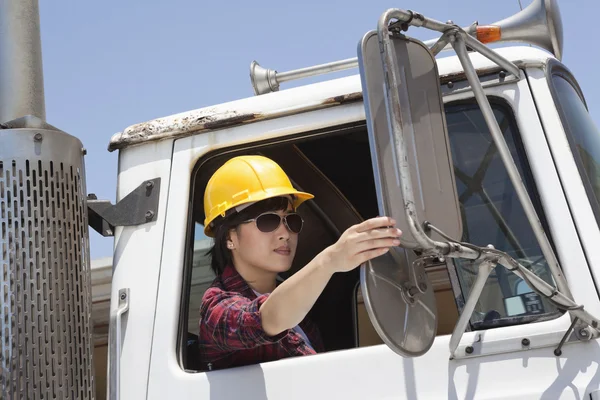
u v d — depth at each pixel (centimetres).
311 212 315
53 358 206
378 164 167
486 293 212
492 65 229
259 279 246
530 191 218
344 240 177
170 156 248
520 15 267
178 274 234
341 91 238
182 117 248
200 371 226
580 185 212
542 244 197
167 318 230
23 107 237
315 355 213
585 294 201
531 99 224
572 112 236
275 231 239
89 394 213
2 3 244
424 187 172
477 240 219
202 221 258
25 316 205
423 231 164
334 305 315
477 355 201
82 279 219
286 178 246
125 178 251
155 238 240
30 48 242
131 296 236
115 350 231
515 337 200
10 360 202
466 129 229
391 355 207
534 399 192
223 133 246
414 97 179
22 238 210
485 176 223
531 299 207
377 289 173
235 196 239
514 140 224
